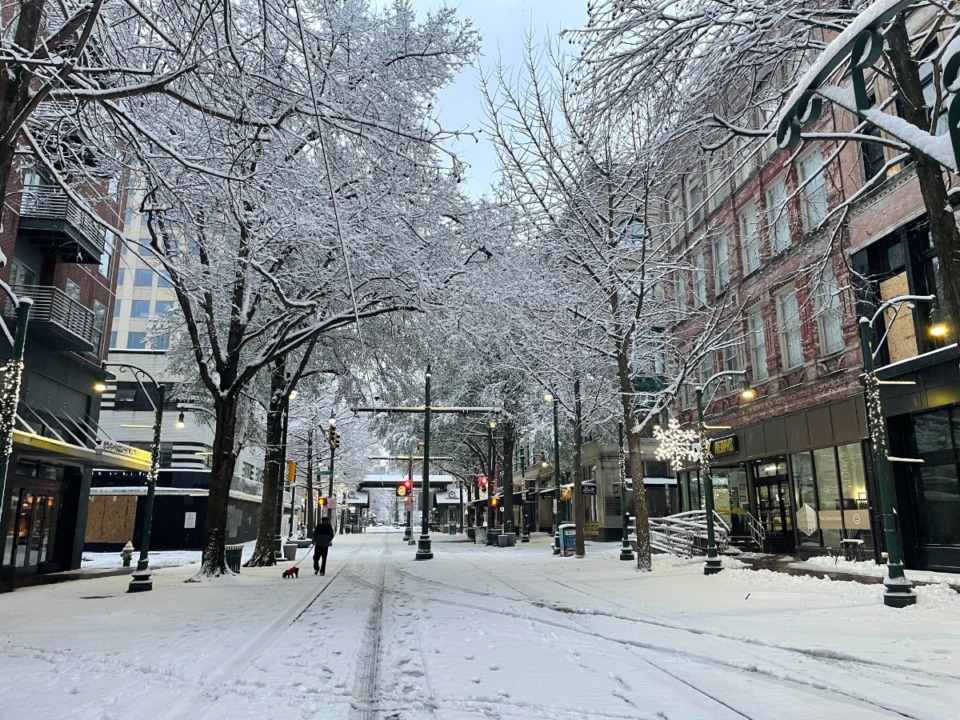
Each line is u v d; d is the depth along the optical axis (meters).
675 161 13.15
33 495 20.97
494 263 15.04
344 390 25.52
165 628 9.88
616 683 6.40
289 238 13.64
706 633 8.99
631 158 16.80
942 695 5.80
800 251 20.47
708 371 26.47
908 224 16.30
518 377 32.28
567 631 9.38
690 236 28.42
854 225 18.05
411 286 14.75
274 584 17.05
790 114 4.40
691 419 28.86
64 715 5.39
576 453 26.67
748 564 18.44
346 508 96.12
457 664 7.26
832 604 11.15
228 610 11.97
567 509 51.41
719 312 22.52
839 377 18.61
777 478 22.34
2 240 18.86
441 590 15.16
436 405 39.62
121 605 12.82
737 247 24.67
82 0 10.30
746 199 24.28
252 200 11.23
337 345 22.95
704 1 10.52
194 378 25.72
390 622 10.39
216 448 18.78
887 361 17.16
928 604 10.63
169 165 11.37
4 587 16.97
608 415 28.02
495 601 12.96
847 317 18.34
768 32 10.36
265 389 25.95
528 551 32.69
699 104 11.01
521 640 8.69
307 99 9.62
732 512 24.14
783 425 21.42
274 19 8.93
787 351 21.84
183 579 19.08
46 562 21.86
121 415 41.16
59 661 7.55
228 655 7.76
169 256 14.00
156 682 6.53
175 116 11.27
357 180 12.25
